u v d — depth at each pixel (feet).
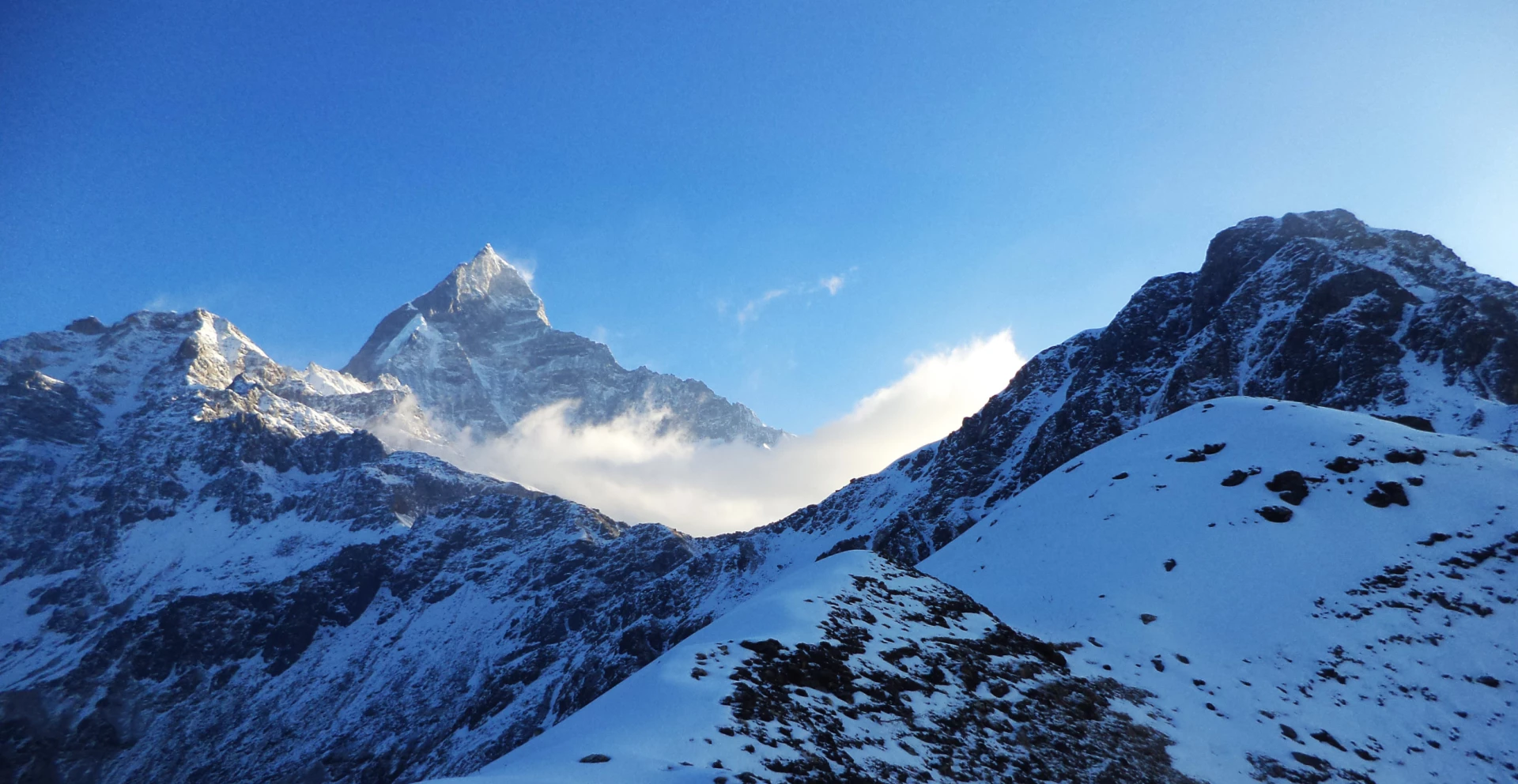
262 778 601.21
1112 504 150.20
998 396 634.43
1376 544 118.62
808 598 85.71
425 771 552.00
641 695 61.87
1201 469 152.25
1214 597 113.29
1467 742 81.20
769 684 64.18
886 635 81.92
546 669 648.38
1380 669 94.27
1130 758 70.79
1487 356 314.55
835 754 56.70
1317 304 403.13
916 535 509.35
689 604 653.71
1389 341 355.36
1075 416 485.15
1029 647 90.68
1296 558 118.73
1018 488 471.21
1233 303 471.21
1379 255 430.20
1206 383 421.59
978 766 62.54
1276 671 95.50
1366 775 75.41
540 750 56.13
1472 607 102.78
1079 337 649.20
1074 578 127.65
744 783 48.14
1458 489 126.93
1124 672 92.53
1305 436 150.41
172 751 653.71
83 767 624.18
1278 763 75.66
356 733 644.27
